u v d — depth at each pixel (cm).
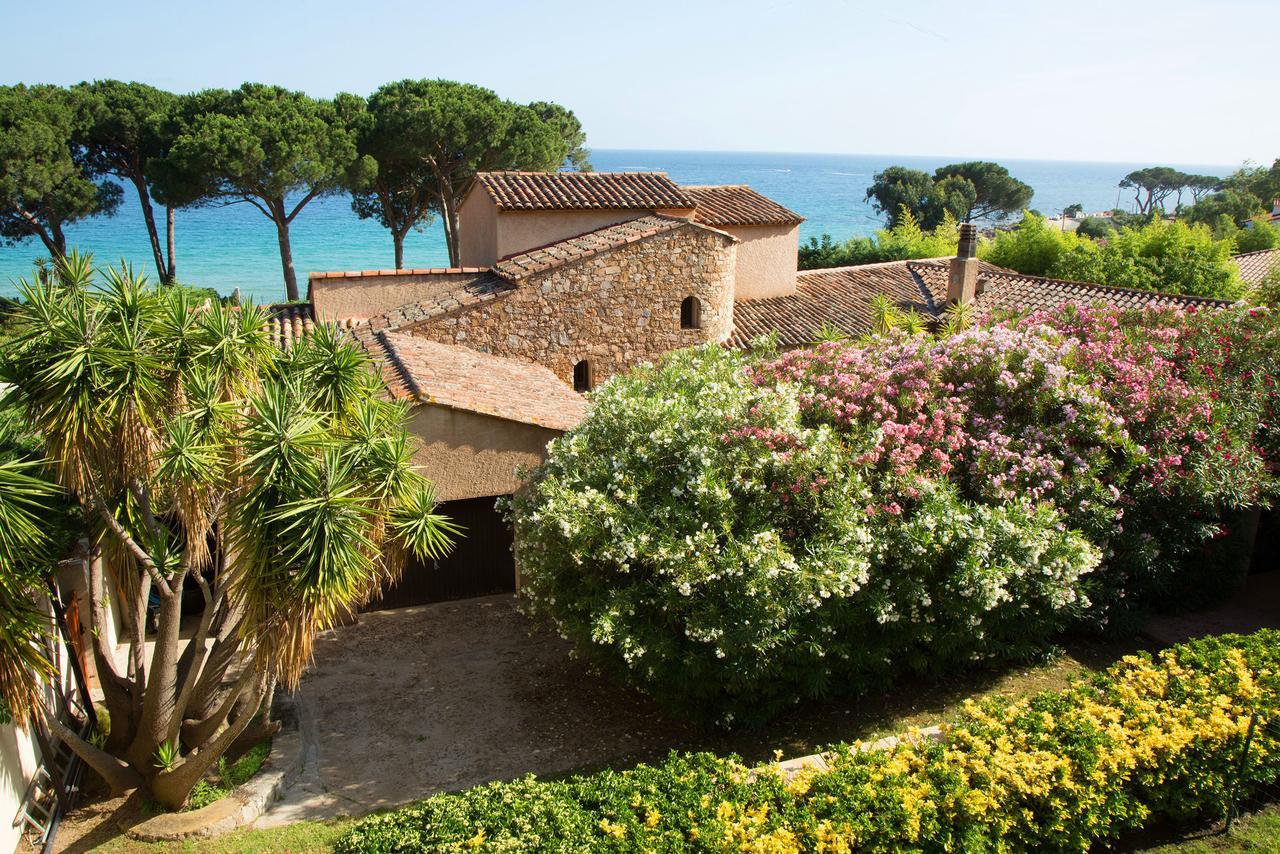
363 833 648
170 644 829
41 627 722
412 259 6869
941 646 969
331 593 733
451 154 3453
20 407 732
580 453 1019
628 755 962
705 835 617
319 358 881
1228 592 1279
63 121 3241
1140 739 723
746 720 955
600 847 611
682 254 1816
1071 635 1180
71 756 921
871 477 964
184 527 848
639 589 912
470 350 1661
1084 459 1044
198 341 797
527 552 1021
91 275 784
